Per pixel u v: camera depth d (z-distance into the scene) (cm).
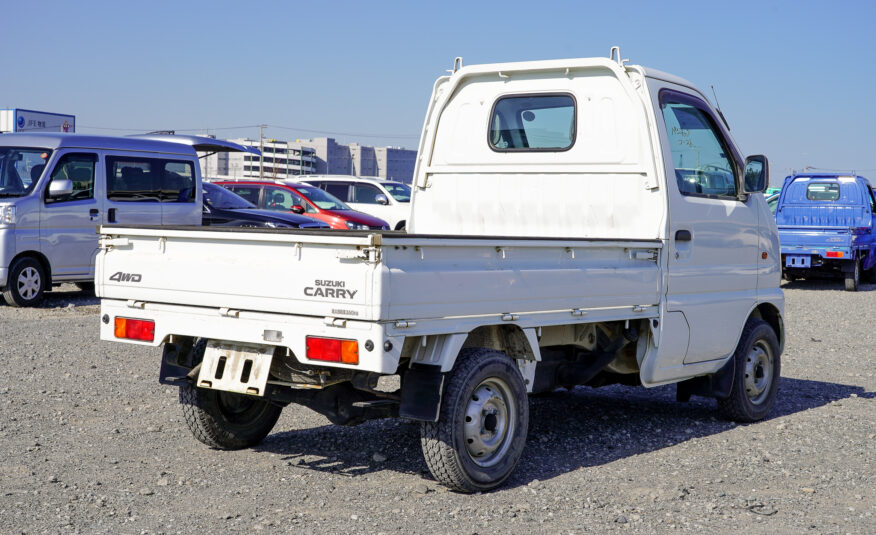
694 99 707
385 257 458
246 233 500
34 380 838
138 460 587
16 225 1337
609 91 671
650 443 667
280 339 491
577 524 476
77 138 1398
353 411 520
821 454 643
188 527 459
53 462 575
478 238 506
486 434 532
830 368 1058
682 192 675
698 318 682
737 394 732
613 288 600
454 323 498
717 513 501
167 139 1564
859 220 2197
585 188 677
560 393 862
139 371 905
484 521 477
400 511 491
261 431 624
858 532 475
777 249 796
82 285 1612
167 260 536
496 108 721
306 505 500
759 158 712
